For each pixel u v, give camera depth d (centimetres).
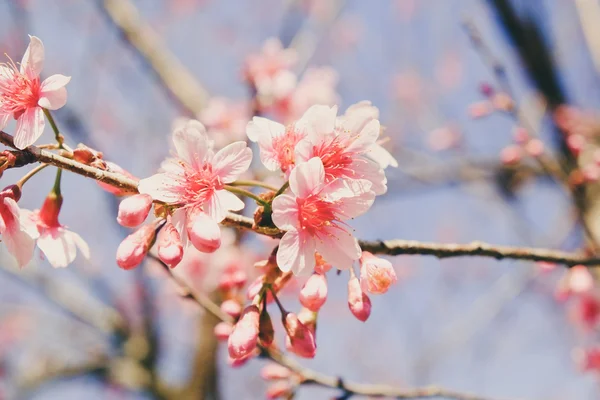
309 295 52
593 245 68
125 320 126
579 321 89
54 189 53
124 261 51
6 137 51
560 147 92
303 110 86
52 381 126
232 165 52
